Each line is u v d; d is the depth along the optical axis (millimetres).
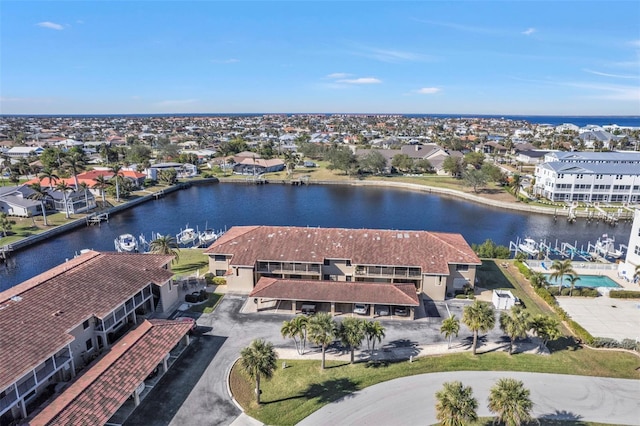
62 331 35219
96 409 30000
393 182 153375
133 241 83688
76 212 104375
